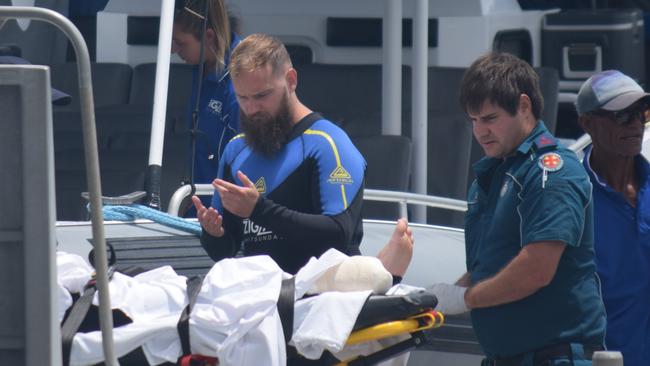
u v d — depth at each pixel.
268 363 10.60
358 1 30.81
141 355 10.66
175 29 18.91
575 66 32.94
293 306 10.88
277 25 30.78
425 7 24.00
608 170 14.04
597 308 12.48
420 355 15.35
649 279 13.80
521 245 12.22
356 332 10.91
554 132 28.95
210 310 10.73
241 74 12.94
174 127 27.50
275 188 13.12
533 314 12.36
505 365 12.62
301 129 13.22
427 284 15.78
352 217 12.91
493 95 12.28
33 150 8.96
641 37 34.03
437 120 26.14
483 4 29.89
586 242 12.36
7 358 9.19
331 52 30.86
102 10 33.91
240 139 13.76
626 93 13.56
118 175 21.19
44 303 9.06
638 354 13.78
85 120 9.20
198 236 14.89
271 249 13.17
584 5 38.16
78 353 10.55
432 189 25.84
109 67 31.00
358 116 26.94
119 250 13.91
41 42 31.56
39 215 9.00
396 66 24.41
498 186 12.70
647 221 13.79
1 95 8.94
